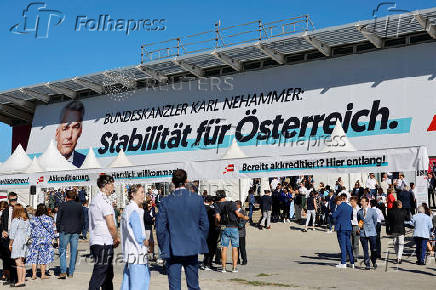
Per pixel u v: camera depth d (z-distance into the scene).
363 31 25.56
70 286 9.85
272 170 14.56
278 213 23.95
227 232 11.95
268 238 20.73
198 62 32.31
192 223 6.46
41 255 10.90
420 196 13.17
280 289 9.20
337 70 28.02
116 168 17.28
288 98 29.48
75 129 39.38
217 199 12.30
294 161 14.12
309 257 15.76
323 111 28.02
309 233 20.78
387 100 26.00
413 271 12.05
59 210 11.03
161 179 16.50
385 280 10.43
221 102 32.16
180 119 33.81
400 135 25.11
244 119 30.86
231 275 11.39
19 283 9.95
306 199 22.67
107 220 7.08
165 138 34.22
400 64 25.95
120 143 36.50
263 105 30.34
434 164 22.23
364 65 27.16
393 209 13.53
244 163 15.21
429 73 24.98
